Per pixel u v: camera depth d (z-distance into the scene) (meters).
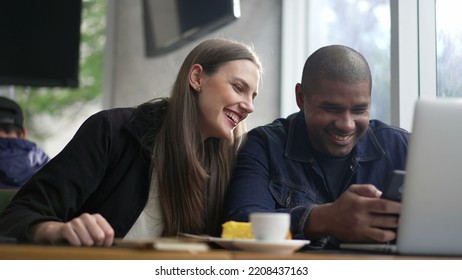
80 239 1.61
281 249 1.48
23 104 6.62
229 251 1.51
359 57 2.43
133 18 5.73
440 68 3.67
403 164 2.50
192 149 2.34
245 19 5.41
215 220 2.39
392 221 1.82
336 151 2.44
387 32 4.29
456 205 1.54
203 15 5.14
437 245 1.58
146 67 5.63
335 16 4.95
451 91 3.59
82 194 2.23
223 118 2.39
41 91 6.61
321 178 2.47
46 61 4.81
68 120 6.53
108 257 1.23
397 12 3.82
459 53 3.53
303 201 2.42
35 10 4.77
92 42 6.30
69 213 2.21
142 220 2.32
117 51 5.74
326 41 5.06
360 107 2.40
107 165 2.32
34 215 1.87
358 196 1.85
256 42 5.41
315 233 1.98
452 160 1.53
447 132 1.52
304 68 2.49
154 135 2.37
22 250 1.20
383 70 4.29
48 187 2.16
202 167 2.38
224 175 2.43
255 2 5.44
